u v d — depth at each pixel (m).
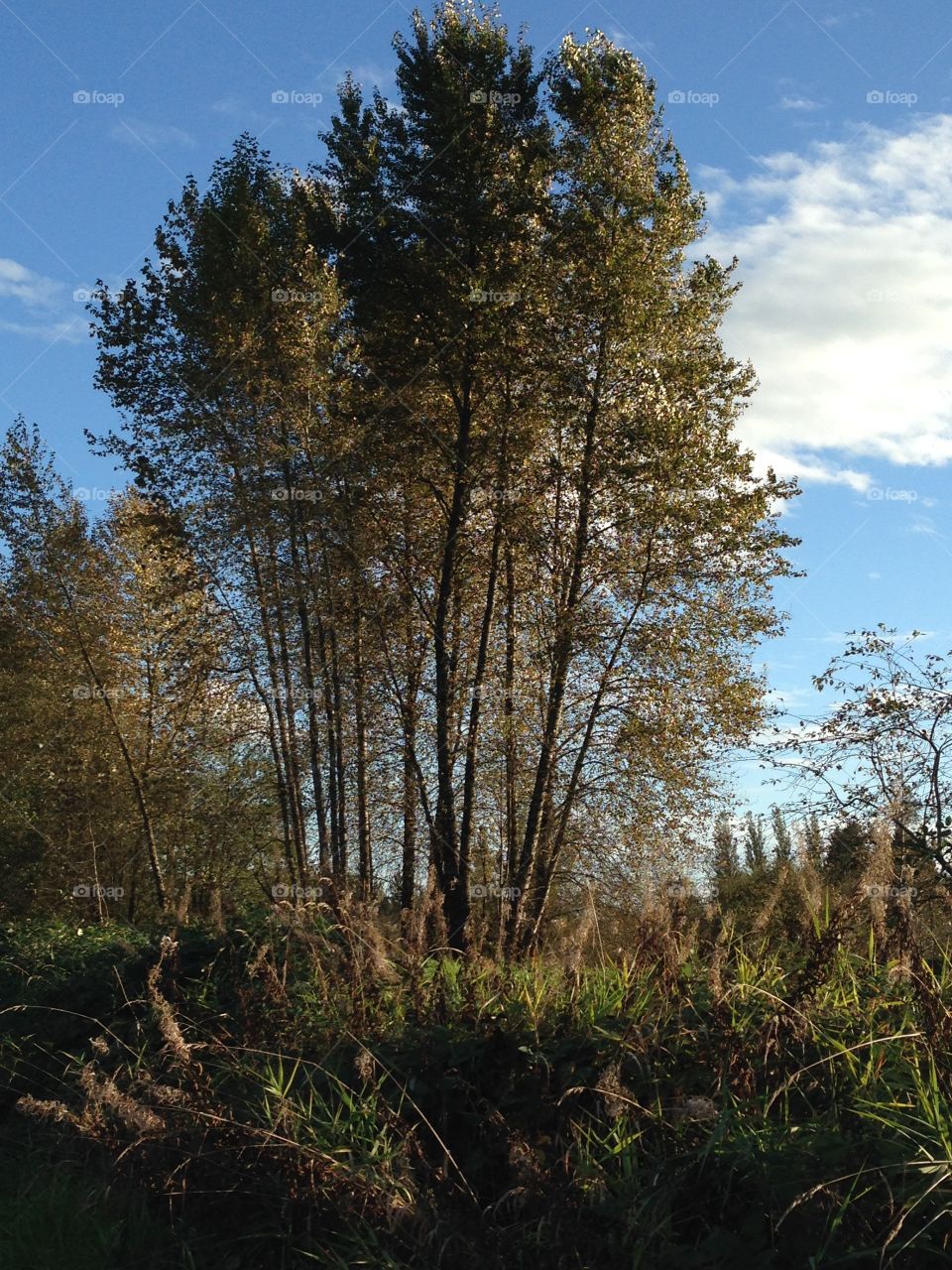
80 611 27.17
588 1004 6.11
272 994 6.84
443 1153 5.37
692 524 20.84
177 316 23.69
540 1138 5.11
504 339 22.05
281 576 23.36
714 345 22.00
